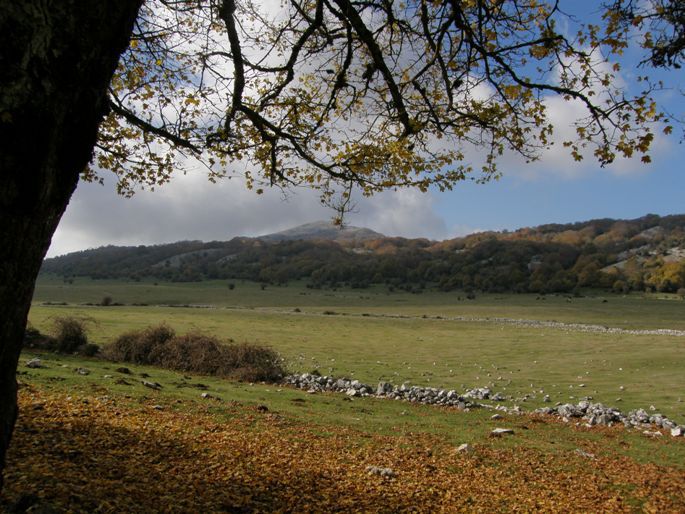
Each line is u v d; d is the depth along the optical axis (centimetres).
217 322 7400
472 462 1418
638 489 1290
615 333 7650
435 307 13450
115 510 758
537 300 15688
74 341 3297
